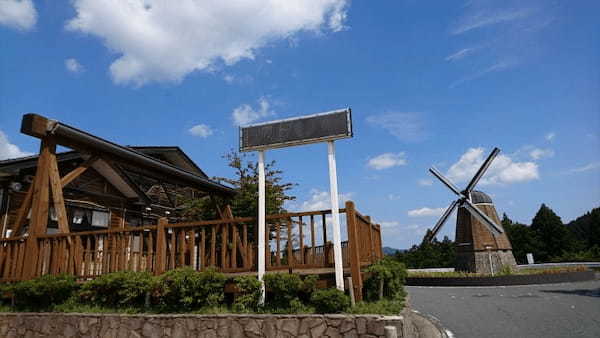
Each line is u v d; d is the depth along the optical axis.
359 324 4.89
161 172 10.11
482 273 20.25
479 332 7.14
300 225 6.18
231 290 6.02
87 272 6.89
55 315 6.22
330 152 6.03
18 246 7.41
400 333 4.73
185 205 15.08
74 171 8.07
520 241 39.97
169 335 5.56
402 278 9.55
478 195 22.78
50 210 9.77
